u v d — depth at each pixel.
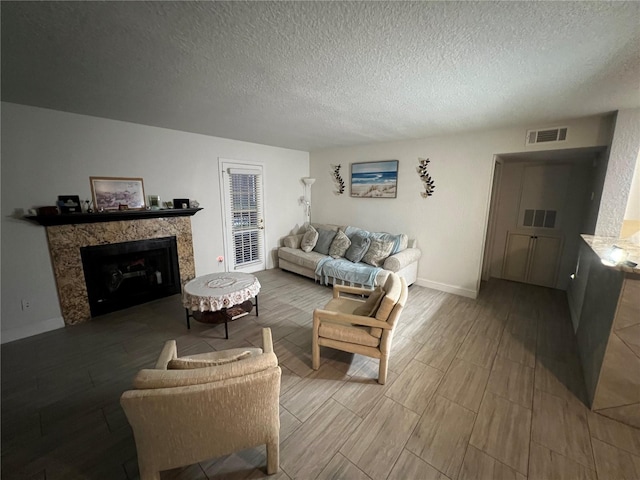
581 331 2.50
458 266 3.87
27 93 2.24
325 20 1.25
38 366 2.26
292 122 3.14
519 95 2.17
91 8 1.16
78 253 2.92
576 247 3.90
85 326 2.91
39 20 1.25
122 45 1.49
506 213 4.43
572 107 2.43
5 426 1.68
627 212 2.54
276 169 4.97
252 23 1.29
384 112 2.70
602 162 2.84
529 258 4.32
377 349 2.05
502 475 1.39
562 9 1.15
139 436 1.13
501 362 2.33
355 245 4.25
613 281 1.80
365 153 4.64
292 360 2.36
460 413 1.79
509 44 1.44
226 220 4.34
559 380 2.10
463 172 3.66
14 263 2.59
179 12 1.20
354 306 2.52
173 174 3.64
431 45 1.47
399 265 3.62
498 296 3.81
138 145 3.29
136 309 3.33
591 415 1.77
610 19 1.20
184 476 1.40
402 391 1.99
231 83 2.01
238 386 1.16
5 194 2.50
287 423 1.71
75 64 1.71
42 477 1.38
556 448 1.54
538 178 4.10
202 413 1.15
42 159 2.66
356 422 1.72
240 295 2.70
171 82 2.00
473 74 1.82
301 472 1.41
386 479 1.38
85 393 1.96
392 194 4.38
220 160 4.13
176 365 1.34
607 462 1.46
